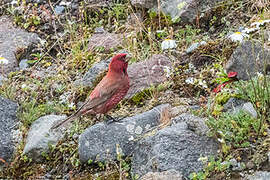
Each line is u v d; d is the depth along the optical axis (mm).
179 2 10711
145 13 11141
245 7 10500
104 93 8312
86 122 8922
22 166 8445
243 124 7473
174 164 7133
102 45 10695
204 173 7051
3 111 9273
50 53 11125
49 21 11766
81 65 10453
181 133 7445
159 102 8875
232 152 7270
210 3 10641
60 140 8633
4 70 10680
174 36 10531
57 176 8141
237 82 8523
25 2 12328
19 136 8969
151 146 7480
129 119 8242
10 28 11852
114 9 11391
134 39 10047
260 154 7121
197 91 9008
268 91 7684
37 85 10156
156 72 9398
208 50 9758
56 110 9438
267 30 9320
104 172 7812
